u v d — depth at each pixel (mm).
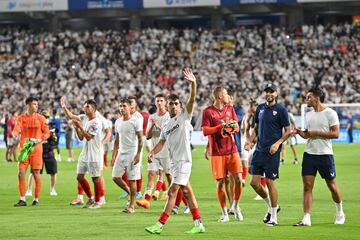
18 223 33500
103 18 159125
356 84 121000
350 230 30594
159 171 41906
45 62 136000
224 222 33375
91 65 132750
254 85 120875
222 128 33094
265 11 147875
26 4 137625
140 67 131750
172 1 135625
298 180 55281
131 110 38000
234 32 140000
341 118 98375
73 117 39500
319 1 133500
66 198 45656
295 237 28797
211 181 56156
